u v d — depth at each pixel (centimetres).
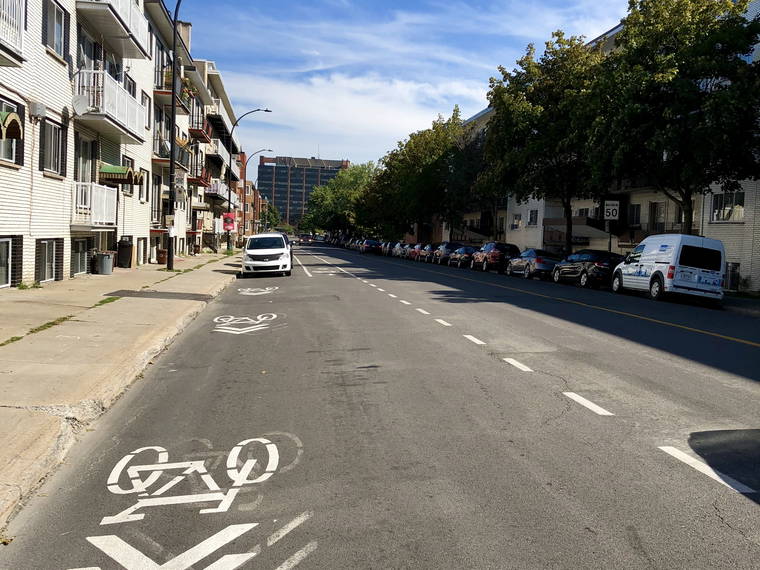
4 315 1273
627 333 1262
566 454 548
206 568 368
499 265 3984
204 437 611
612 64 2866
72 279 2094
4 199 1567
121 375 805
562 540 394
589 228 4456
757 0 2967
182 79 3991
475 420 652
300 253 7600
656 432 608
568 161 3681
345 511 441
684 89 2486
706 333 1286
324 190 15888
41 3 1742
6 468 484
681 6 2619
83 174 2200
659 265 2194
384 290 2256
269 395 769
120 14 2150
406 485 485
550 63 3753
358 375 869
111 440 606
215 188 5694
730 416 662
